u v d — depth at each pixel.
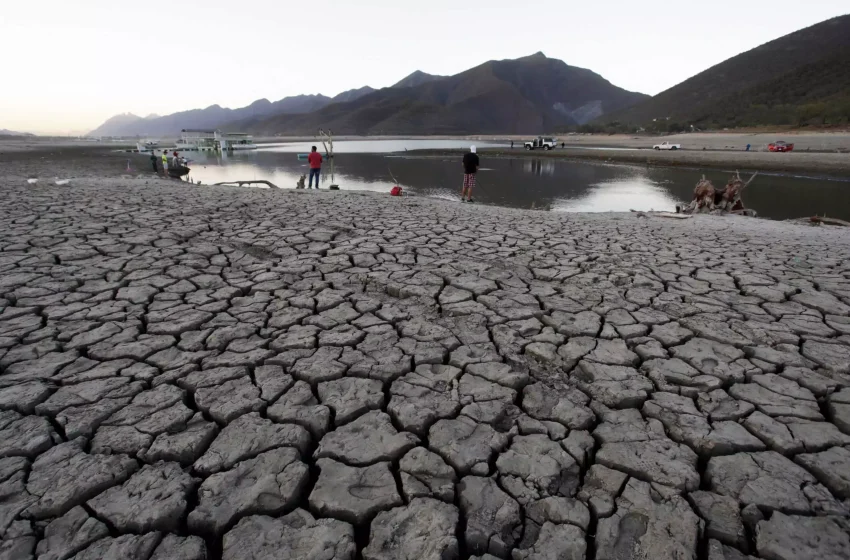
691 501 1.65
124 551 1.42
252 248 5.14
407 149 64.69
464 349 2.75
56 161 31.52
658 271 4.42
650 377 2.47
